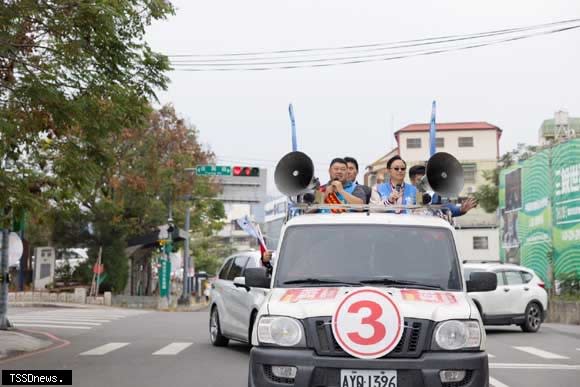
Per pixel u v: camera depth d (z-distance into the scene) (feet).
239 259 52.21
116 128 51.78
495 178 188.14
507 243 159.94
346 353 23.48
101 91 50.16
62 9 46.78
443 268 27.78
